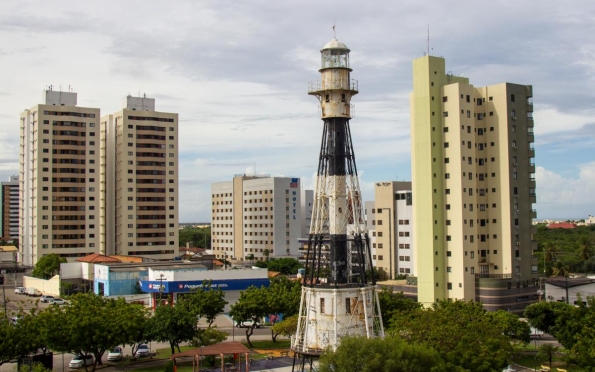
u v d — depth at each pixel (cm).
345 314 7812
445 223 14112
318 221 8275
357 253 8375
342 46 8212
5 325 8419
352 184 8269
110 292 15650
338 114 8200
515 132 14612
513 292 13975
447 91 14175
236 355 9875
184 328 9519
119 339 8806
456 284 13888
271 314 11862
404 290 15138
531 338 11981
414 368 6169
